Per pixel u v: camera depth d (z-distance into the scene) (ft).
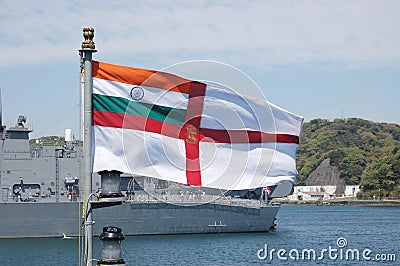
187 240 247.09
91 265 42.83
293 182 44.80
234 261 200.44
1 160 254.68
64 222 248.93
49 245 231.71
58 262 196.24
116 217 249.55
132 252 214.28
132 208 251.39
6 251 217.97
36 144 271.08
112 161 42.19
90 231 42.86
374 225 418.31
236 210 273.33
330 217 544.21
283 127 43.93
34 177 256.52
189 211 261.24
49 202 247.29
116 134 42.42
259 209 279.49
